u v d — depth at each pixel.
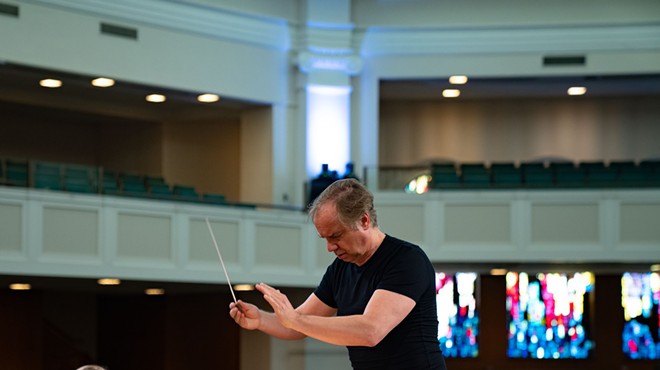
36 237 15.49
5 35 16.75
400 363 4.41
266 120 20.48
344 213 4.36
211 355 21.03
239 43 19.81
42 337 19.38
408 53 21.05
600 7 20.73
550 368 21.62
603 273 21.45
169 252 17.12
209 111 21.23
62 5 17.42
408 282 4.36
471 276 21.70
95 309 22.45
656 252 18.81
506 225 19.02
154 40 18.62
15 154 21.39
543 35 20.83
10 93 19.33
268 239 18.41
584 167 19.88
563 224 18.98
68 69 17.52
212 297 21.03
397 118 23.34
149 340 21.95
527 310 21.70
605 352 21.58
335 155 20.61
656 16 20.61
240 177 21.69
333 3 20.56
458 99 23.25
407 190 19.27
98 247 16.20
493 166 19.92
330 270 4.76
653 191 18.88
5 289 18.45
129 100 20.69
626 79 21.03
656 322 21.53
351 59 20.58
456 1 20.95
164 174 21.69
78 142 22.31
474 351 21.61
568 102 23.17
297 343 19.89
